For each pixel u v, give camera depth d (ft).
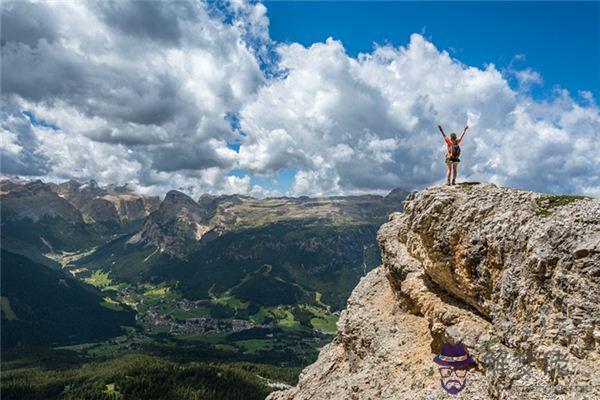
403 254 127.75
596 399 56.70
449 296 104.22
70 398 634.02
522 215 83.20
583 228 71.00
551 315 69.31
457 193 101.55
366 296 153.38
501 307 81.15
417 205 113.39
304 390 148.25
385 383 101.04
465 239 92.89
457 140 112.16
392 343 112.06
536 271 73.36
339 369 143.64
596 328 62.13
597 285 64.75
